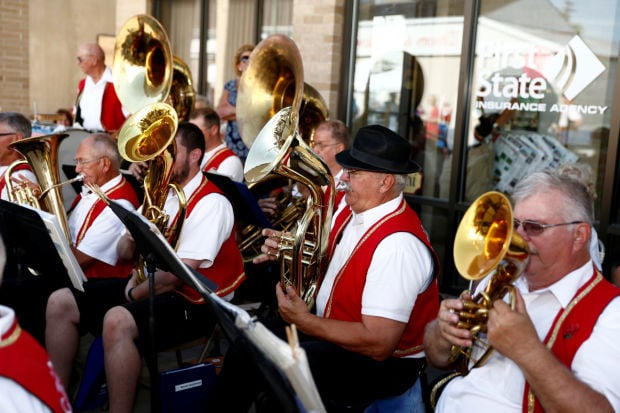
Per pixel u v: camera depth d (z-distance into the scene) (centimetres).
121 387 288
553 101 455
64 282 331
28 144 335
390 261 248
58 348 319
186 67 462
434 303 269
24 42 893
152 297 257
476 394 200
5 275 360
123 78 433
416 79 520
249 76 379
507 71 473
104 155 349
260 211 347
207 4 727
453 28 496
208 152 465
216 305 194
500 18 473
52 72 924
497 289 180
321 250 271
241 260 338
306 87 416
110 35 962
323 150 376
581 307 184
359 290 255
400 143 260
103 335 292
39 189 346
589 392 171
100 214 347
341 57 552
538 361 170
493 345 177
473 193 495
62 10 922
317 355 255
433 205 514
